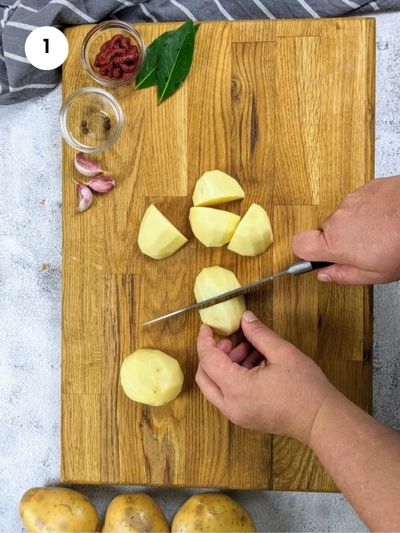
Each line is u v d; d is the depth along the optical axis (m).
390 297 1.25
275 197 1.08
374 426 0.84
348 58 1.07
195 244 1.09
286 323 1.08
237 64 1.08
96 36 1.11
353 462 0.81
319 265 0.98
